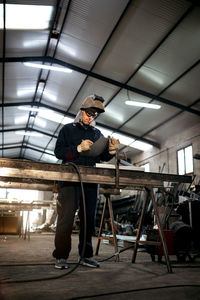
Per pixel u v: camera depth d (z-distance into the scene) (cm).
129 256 371
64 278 189
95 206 260
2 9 754
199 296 143
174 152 1391
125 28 809
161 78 983
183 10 712
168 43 823
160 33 796
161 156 1505
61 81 1173
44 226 1165
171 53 857
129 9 745
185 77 946
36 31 867
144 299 136
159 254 297
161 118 1271
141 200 1387
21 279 183
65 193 242
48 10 782
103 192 339
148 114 1260
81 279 187
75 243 601
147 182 259
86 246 251
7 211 893
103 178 244
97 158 260
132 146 1664
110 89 1131
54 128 1720
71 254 364
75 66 1041
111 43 884
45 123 1675
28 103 1391
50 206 640
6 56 967
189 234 333
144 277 198
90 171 240
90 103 248
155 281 183
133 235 779
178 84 992
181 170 1334
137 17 762
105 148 245
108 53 934
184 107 1103
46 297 138
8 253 368
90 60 991
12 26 821
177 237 328
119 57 938
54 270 224
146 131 1446
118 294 147
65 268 233
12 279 183
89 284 171
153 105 1077
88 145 220
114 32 835
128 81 1049
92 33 859
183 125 1284
